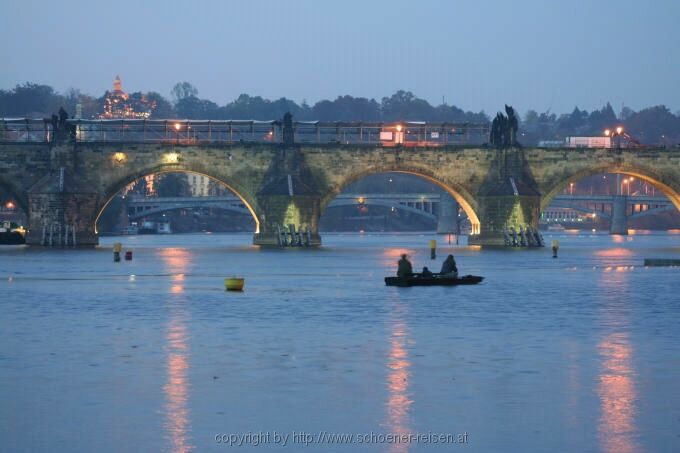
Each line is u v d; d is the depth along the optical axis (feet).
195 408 203.10
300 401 209.05
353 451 176.04
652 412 199.82
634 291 442.09
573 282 491.72
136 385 223.10
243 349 270.46
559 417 196.24
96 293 431.02
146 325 320.70
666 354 263.29
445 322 328.90
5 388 219.82
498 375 234.58
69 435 184.65
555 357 258.37
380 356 259.80
